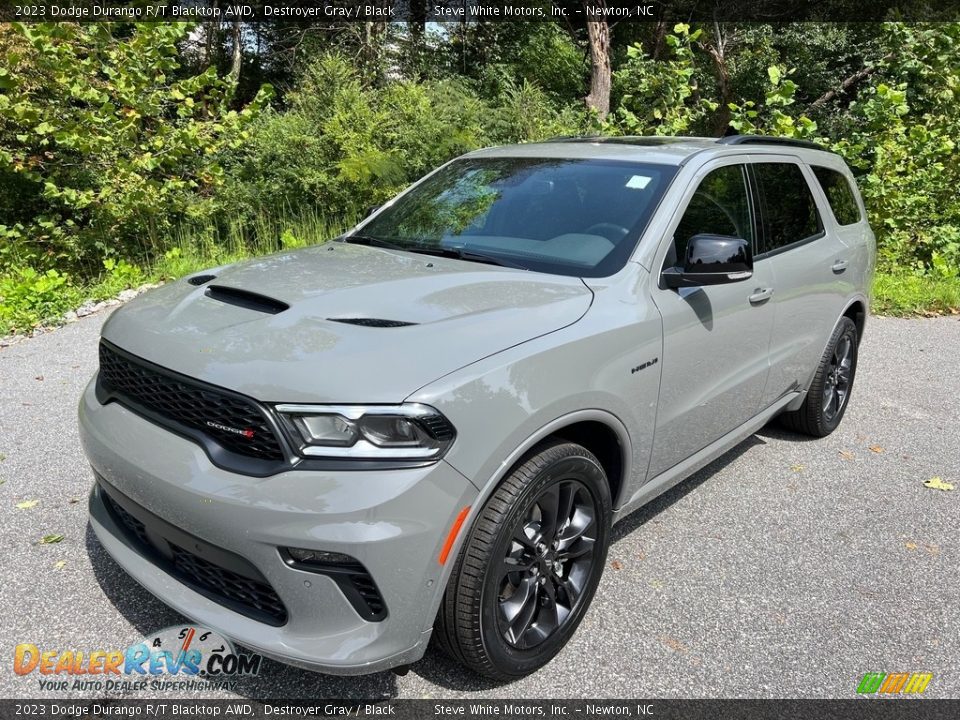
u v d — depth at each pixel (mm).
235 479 2141
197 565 2404
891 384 6148
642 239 3107
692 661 2758
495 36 21094
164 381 2355
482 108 13094
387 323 2469
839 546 3596
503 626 2492
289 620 2195
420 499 2115
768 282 3705
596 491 2740
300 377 2154
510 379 2328
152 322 2623
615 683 2635
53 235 9641
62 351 5969
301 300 2648
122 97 8867
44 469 3949
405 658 2264
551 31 22141
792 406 4539
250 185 10750
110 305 7410
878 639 2928
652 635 2891
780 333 3936
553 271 3082
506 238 3373
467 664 2477
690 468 3502
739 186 3740
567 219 3340
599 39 19266
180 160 10383
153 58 8992
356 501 2061
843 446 4840
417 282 2865
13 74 8898
